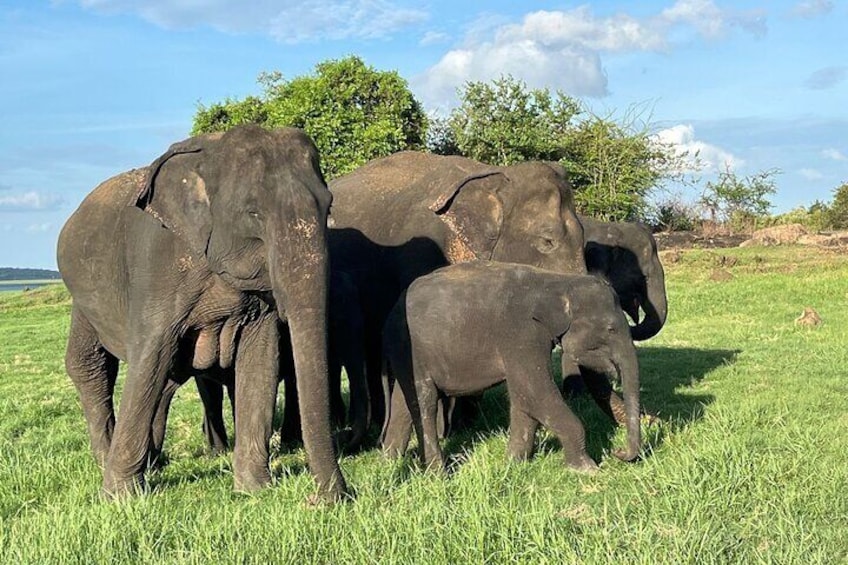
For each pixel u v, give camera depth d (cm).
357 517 505
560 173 838
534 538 469
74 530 503
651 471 601
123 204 681
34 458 760
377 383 872
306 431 535
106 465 625
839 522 502
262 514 536
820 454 629
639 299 1087
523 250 809
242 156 567
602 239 1064
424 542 474
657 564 434
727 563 445
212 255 581
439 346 668
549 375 655
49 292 3419
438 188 871
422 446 676
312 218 547
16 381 1438
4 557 482
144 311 617
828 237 3030
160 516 535
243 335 646
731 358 1182
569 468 639
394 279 864
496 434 764
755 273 2295
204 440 835
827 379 970
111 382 786
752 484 562
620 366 652
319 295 539
